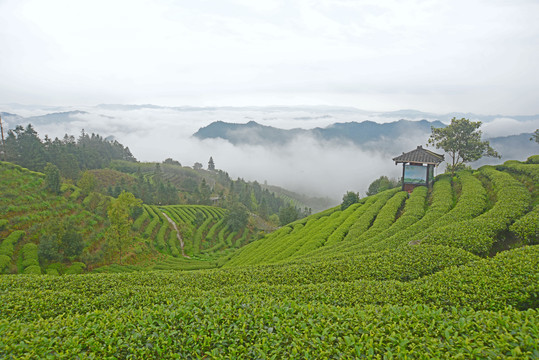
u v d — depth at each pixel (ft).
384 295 41.78
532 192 97.86
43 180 215.31
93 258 154.61
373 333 27.04
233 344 27.78
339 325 29.14
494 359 21.97
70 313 40.42
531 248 49.75
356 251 78.43
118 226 155.84
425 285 42.63
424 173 144.05
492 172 127.44
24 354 26.12
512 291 38.04
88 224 187.52
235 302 36.76
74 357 26.32
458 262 53.11
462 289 40.19
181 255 204.03
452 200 118.52
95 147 474.08
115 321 31.89
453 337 25.39
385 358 23.65
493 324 26.48
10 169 217.36
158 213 264.72
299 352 26.03
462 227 70.69
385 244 81.20
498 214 76.95
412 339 25.77
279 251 126.52
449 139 150.51
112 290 51.60
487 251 63.21
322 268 57.82
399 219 107.14
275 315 32.53
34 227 160.45
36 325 32.35
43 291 48.29
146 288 48.67
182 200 367.25
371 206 136.56
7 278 57.16
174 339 29.17
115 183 344.28
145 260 176.86
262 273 58.75
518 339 23.54
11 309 41.98
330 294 42.45
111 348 27.63
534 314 28.02
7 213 166.40
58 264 142.51
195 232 251.60
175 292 46.39
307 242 118.62
